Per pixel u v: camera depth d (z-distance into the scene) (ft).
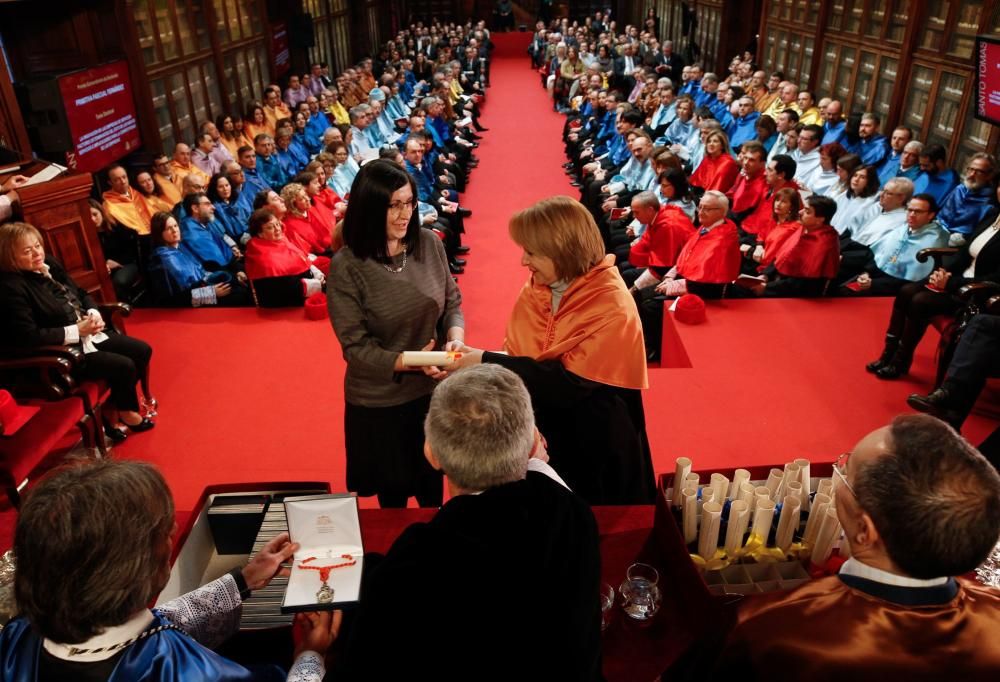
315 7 54.44
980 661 3.70
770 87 36.86
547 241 6.55
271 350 15.94
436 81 43.55
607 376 6.74
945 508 3.63
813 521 6.27
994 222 14.83
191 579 6.40
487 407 4.18
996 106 20.92
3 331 11.73
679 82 52.42
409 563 3.85
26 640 4.19
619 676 5.70
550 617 3.85
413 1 86.74
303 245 21.56
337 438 13.10
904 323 13.51
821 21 35.01
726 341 15.02
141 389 14.48
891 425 4.10
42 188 13.84
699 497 6.64
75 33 26.63
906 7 27.53
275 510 6.70
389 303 7.67
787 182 21.94
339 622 5.63
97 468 4.14
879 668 3.76
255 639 5.93
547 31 71.36
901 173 23.16
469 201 32.83
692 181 28.30
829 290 17.66
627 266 21.15
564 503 4.20
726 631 4.20
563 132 44.21
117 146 26.48
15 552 3.92
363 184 7.12
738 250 16.61
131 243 21.81
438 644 3.72
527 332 7.24
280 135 31.22
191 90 33.50
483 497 4.09
